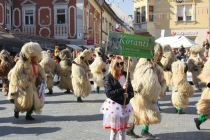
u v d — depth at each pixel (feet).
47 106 48.93
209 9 162.20
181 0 166.91
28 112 39.37
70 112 44.19
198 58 64.28
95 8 175.42
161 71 34.55
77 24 144.36
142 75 30.96
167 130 34.81
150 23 172.24
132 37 28.48
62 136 32.63
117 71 27.48
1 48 97.04
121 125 27.30
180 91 42.06
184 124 37.32
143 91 30.68
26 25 147.74
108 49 28.66
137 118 31.30
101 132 34.04
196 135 32.89
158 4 171.53
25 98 38.09
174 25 168.86
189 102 51.75
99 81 62.59
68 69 61.52
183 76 42.19
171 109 45.98
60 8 145.48
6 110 45.88
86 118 40.52
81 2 144.46
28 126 36.76
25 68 38.17
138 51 28.68
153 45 29.32
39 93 39.42
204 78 33.81
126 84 27.35
